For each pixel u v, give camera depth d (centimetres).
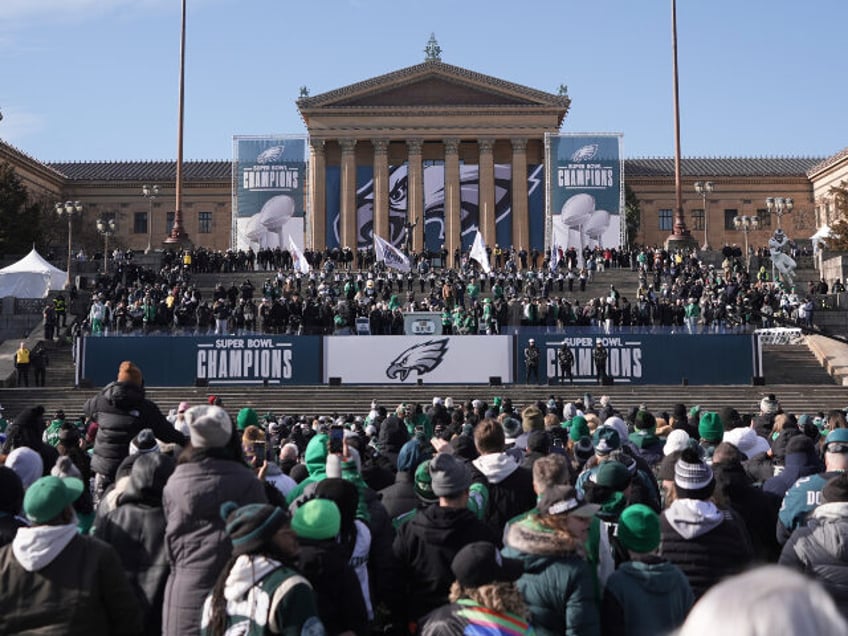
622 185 6412
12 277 5784
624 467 759
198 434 622
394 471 1168
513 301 4538
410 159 8575
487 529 659
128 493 688
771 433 1406
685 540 680
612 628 588
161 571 667
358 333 4409
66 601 543
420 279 5375
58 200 9669
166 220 10162
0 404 3816
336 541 606
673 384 4222
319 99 8575
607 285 5631
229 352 4225
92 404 928
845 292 5219
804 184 10194
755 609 199
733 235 10188
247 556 507
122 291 5006
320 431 1767
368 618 637
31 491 557
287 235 6244
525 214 8475
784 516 784
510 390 4084
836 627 197
